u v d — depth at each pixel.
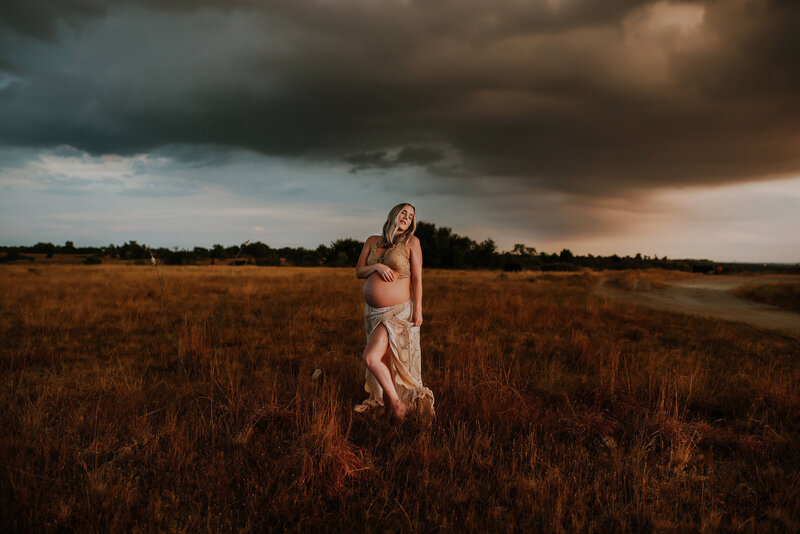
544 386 4.77
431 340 7.71
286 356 6.07
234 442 3.21
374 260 3.80
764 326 11.16
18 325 8.28
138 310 10.20
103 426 3.31
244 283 19.55
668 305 16.28
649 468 2.94
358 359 6.01
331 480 2.64
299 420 3.47
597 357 6.39
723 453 3.40
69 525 2.25
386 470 2.87
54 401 3.82
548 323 9.87
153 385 4.40
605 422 3.59
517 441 3.36
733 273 54.81
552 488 2.66
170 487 2.64
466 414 3.86
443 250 75.81
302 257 69.06
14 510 2.23
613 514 2.42
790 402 4.09
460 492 2.61
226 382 4.61
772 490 2.79
